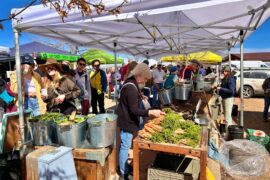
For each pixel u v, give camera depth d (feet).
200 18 15.84
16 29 9.72
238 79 42.01
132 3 8.53
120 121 10.02
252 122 22.71
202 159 7.75
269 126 21.17
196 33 20.13
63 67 13.28
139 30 16.28
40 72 14.76
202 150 7.72
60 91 12.34
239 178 10.60
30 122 9.07
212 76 28.50
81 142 8.90
